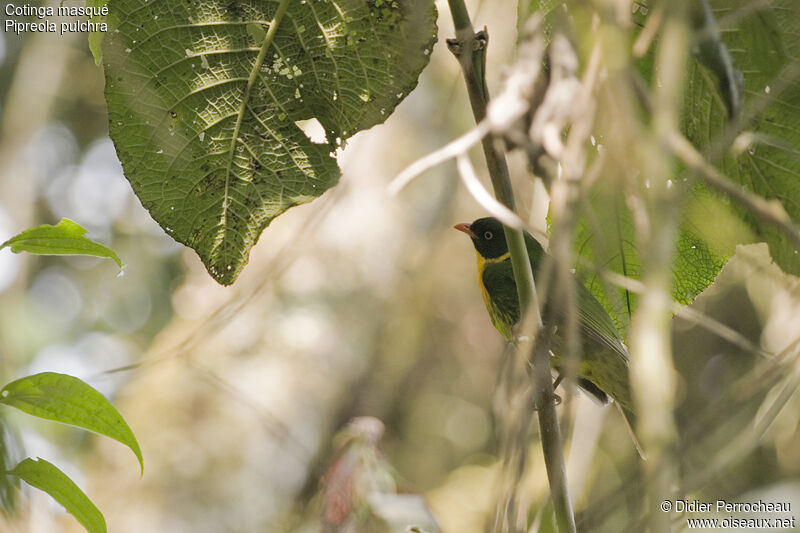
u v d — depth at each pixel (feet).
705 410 12.37
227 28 15.03
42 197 68.13
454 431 54.13
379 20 14.92
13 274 62.13
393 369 51.31
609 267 15.61
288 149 15.62
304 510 44.60
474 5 23.32
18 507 15.49
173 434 46.70
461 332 52.80
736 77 13.56
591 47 12.45
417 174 14.16
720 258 16.87
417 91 46.88
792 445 29.96
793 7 14.06
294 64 15.26
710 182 10.45
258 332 47.14
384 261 48.42
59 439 45.32
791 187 15.71
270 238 45.78
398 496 28.04
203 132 15.42
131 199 68.80
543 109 14.12
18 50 64.75
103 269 66.69
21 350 59.31
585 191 11.83
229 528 45.42
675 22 9.50
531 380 13.30
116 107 15.11
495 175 14.70
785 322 22.59
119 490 46.42
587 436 23.94
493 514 13.30
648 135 9.24
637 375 8.30
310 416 47.34
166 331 49.08
